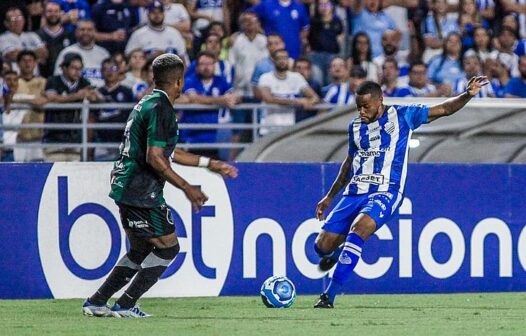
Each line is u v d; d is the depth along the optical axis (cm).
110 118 4669
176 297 3127
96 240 3078
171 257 2459
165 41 4881
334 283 2762
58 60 4791
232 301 3008
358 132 2723
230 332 2134
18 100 4606
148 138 2311
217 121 4712
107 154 4669
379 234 3253
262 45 4941
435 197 3294
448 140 4262
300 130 4356
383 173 2695
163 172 2298
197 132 4703
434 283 3291
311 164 3231
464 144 4272
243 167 3183
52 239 3062
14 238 3045
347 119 4347
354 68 4938
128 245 3091
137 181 2367
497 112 4256
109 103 4619
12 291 3047
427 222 3288
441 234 3300
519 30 5403
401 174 2709
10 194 3039
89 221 3078
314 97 4838
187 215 3134
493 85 5256
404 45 5259
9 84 4675
